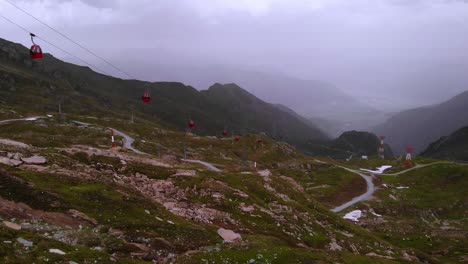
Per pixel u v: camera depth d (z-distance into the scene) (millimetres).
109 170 58000
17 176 36000
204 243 34969
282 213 63062
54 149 59344
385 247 72375
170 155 163375
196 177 64688
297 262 34125
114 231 31078
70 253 22297
